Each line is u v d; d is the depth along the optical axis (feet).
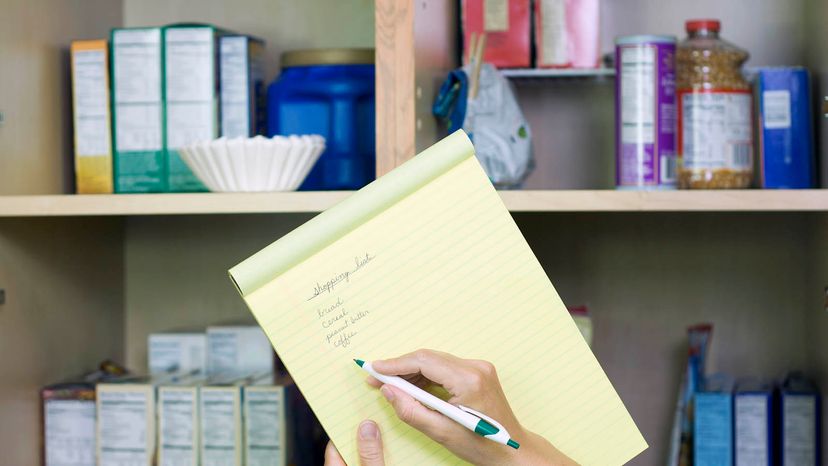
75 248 4.88
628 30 4.99
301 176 4.11
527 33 4.61
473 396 2.41
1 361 4.22
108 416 4.47
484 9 4.60
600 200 3.61
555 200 3.63
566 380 2.60
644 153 4.07
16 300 4.35
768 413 4.44
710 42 4.24
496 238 2.60
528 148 4.38
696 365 4.67
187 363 4.93
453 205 2.60
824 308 4.39
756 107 4.36
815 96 4.48
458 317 2.57
